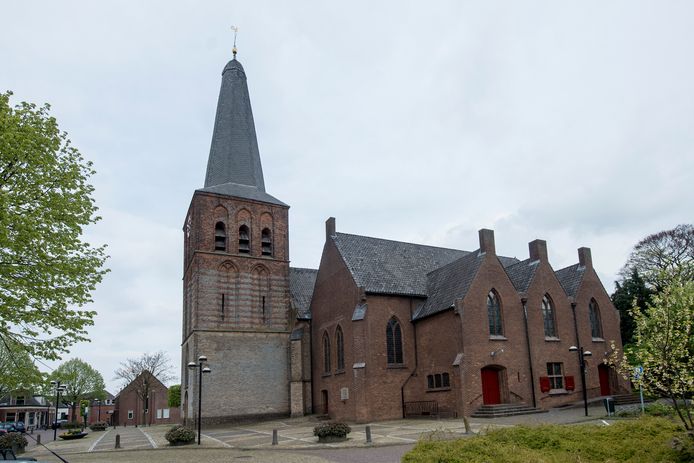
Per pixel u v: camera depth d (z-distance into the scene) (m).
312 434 31.31
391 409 39.16
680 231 61.00
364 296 40.44
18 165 20.23
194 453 25.69
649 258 62.38
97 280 21.83
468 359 36.75
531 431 16.06
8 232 18.62
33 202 20.62
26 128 20.31
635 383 15.12
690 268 48.91
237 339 44.56
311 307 49.28
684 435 13.65
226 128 50.69
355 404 38.75
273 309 46.75
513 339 39.38
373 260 44.94
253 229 47.50
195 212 45.72
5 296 18.69
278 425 40.22
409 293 42.41
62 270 20.36
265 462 20.70
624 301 53.84
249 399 43.81
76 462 22.69
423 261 47.84
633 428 15.78
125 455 26.20
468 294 38.12
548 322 42.25
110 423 101.62
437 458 13.55
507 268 47.44
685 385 13.80
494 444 14.75
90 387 102.19
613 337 45.09
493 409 35.22
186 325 48.59
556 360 41.06
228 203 46.84
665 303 14.80
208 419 41.78
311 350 47.81
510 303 40.06
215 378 42.81
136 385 90.38
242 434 34.38
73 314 20.98
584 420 30.00
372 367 39.25
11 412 98.00
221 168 49.47
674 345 14.16
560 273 48.72
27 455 28.00
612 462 13.09
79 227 21.66
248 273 46.34
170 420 91.44
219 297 44.62
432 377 39.47
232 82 52.28
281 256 48.25
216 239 45.97
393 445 24.17
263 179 51.78
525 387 38.81
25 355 21.23
